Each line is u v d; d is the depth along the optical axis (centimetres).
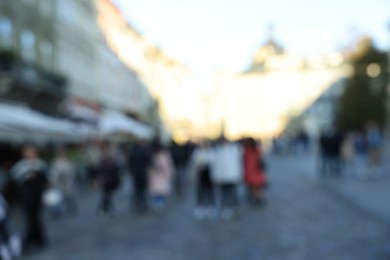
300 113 8831
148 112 5975
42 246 963
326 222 1102
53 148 2139
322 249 852
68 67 3253
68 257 876
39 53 2752
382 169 2359
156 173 1439
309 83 8988
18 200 1616
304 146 4469
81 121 2186
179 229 1105
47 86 2711
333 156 2180
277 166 3119
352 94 5191
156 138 1470
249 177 1418
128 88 5028
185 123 7506
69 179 1434
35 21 2702
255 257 813
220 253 852
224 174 1242
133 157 1420
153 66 6325
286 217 1198
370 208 1245
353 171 2350
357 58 5209
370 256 793
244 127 9344
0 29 2302
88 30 3738
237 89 9400
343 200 1430
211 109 9388
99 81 4006
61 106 2970
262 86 9281
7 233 675
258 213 1285
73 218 1335
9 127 1455
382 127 5134
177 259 821
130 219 1283
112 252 899
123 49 4919
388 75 5141
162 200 1442
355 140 3139
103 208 1316
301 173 2436
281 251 850
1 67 2228
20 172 966
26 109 1852
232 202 1259
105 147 1344
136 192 1420
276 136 5059
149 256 852
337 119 5284
